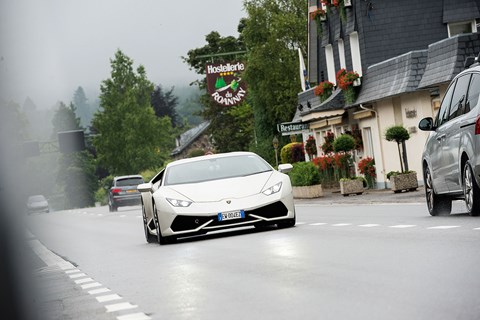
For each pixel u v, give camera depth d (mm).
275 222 16625
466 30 39594
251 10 64438
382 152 38281
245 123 88062
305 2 65125
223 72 65125
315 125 47562
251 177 17047
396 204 23766
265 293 8125
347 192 34875
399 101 36156
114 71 124375
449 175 15180
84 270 13828
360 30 39656
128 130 122688
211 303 7945
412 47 39562
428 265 8852
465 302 6523
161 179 18016
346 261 9977
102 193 139000
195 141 152875
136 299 9094
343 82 39938
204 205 16469
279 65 63594
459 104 14688
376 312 6469
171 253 14539
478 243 10406
